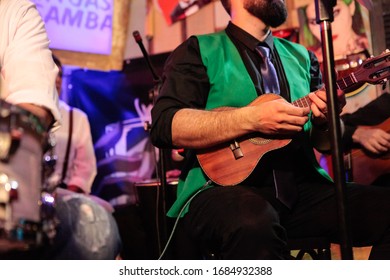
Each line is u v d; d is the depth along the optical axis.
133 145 3.86
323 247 2.09
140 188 2.91
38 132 1.04
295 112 1.86
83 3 3.96
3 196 0.96
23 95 1.29
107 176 3.84
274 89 2.12
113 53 3.96
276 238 1.71
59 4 3.92
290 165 2.05
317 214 2.05
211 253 1.97
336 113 1.53
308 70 2.30
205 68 2.13
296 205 2.07
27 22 1.49
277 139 1.96
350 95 3.07
